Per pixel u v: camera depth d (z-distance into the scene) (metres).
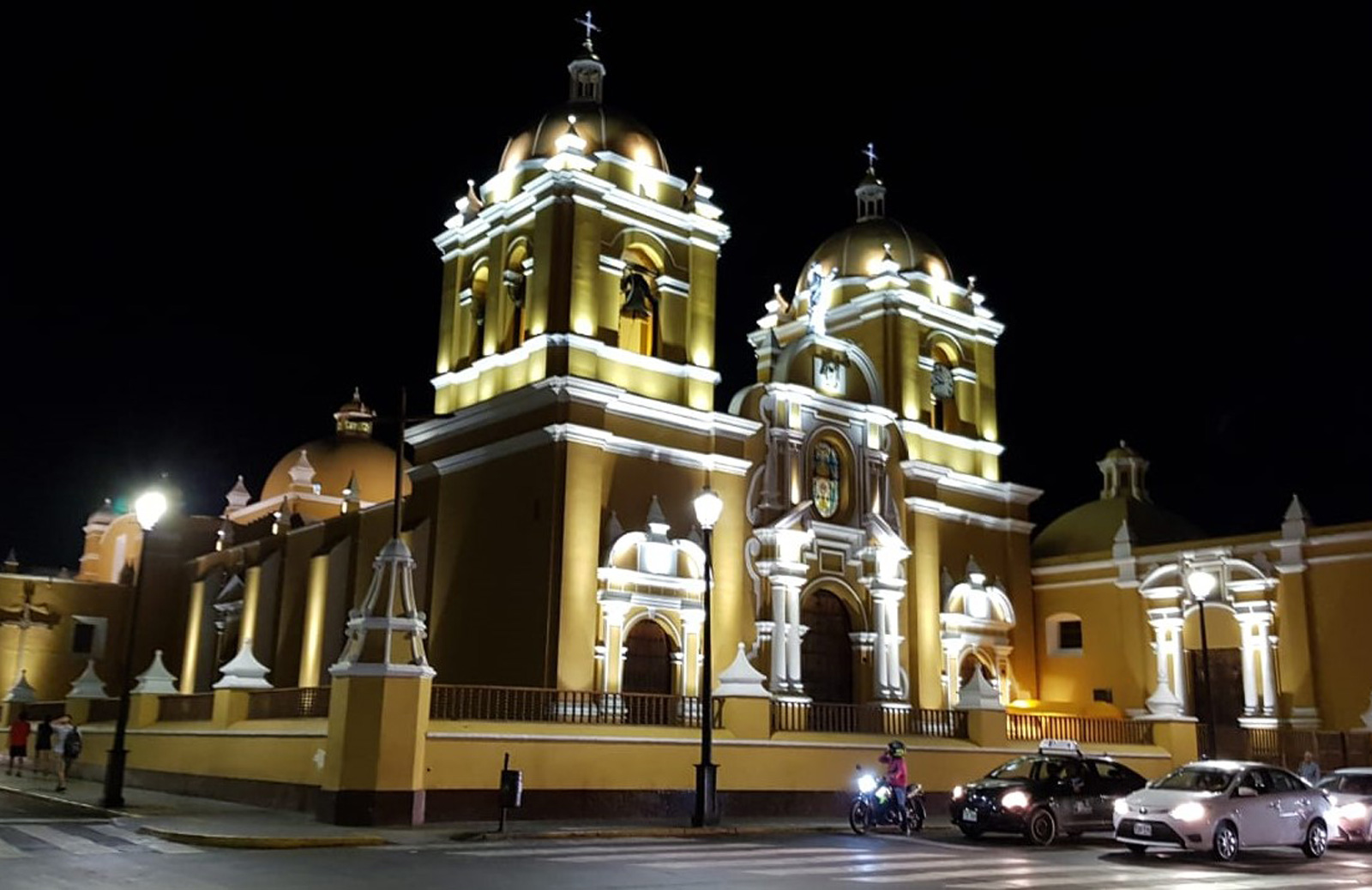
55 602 49.69
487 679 29.44
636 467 30.58
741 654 25.75
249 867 14.71
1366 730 31.59
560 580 28.12
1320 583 34.53
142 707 30.05
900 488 36.38
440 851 17.05
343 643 36.38
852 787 25.97
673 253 33.19
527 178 33.06
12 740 32.88
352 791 19.98
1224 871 16.97
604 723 23.58
